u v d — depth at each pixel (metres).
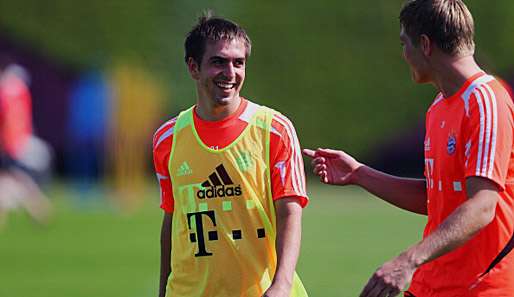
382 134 96.44
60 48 97.25
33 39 97.38
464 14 18.23
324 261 47.12
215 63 19.22
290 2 96.25
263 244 19.33
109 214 70.44
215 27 19.41
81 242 55.12
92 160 84.12
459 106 18.14
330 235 58.19
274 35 96.44
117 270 44.50
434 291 18.70
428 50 18.33
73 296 37.41
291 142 19.31
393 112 96.12
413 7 18.45
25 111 63.41
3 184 63.03
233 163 19.30
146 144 90.44
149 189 89.25
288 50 96.25
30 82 97.81
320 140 97.00
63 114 98.38
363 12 95.81
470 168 17.45
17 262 47.22
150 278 42.06
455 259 18.28
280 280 18.42
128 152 78.94
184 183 19.59
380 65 95.88
